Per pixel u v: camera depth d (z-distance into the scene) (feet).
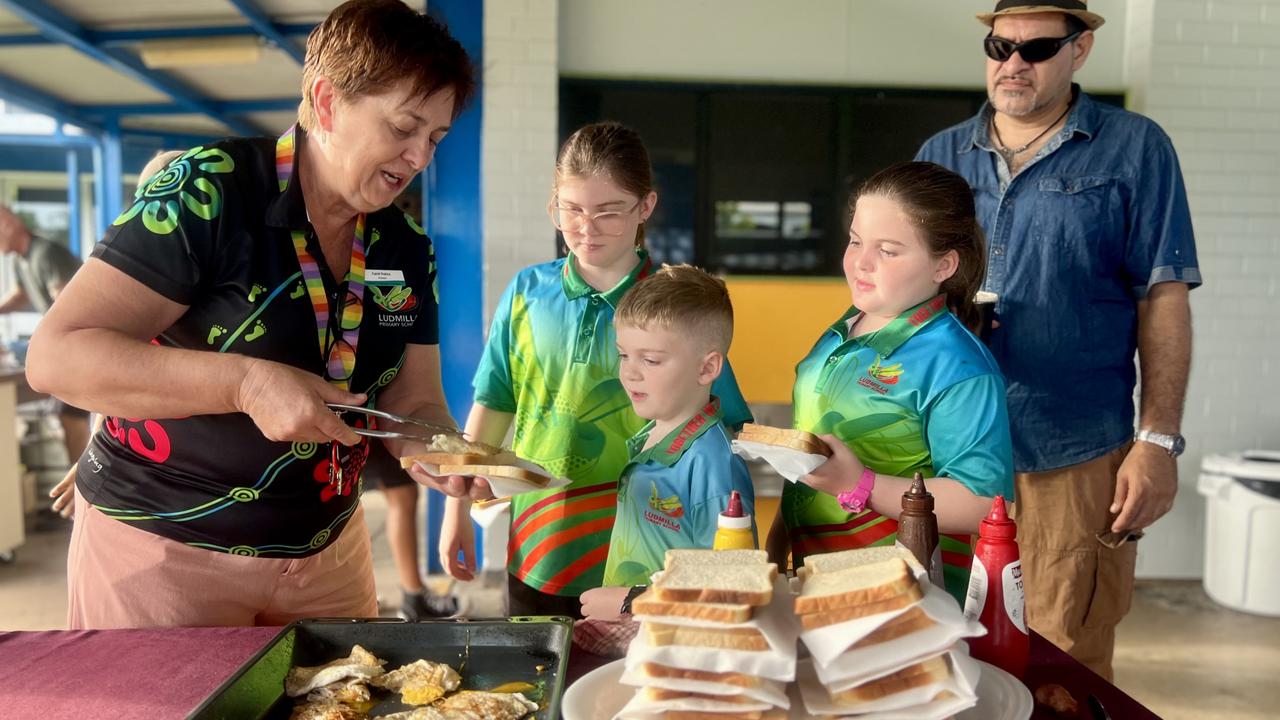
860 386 4.72
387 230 4.99
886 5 14.69
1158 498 6.39
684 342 4.86
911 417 4.60
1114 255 7.00
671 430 5.08
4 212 17.94
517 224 14.24
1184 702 10.46
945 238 4.56
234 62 17.11
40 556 15.99
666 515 4.94
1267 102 14.40
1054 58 6.75
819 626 2.85
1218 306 14.66
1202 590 14.49
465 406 14.43
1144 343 6.89
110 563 4.57
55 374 3.96
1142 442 6.53
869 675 2.78
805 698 2.88
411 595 11.92
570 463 6.10
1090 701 3.40
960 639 3.08
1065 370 7.04
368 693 3.65
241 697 3.41
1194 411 14.80
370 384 5.10
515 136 14.15
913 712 2.79
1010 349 7.17
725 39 14.60
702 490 4.86
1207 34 14.29
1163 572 15.05
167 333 4.50
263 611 4.86
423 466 4.60
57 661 3.92
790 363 13.47
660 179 14.67
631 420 6.07
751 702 2.81
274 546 4.68
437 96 4.17
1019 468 7.22
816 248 14.84
